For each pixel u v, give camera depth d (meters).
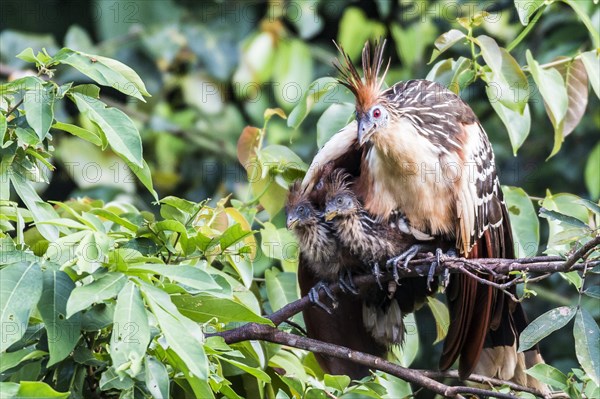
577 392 6.92
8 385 5.27
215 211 8.00
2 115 6.42
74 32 14.23
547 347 12.67
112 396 6.63
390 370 7.52
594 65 9.30
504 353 8.88
